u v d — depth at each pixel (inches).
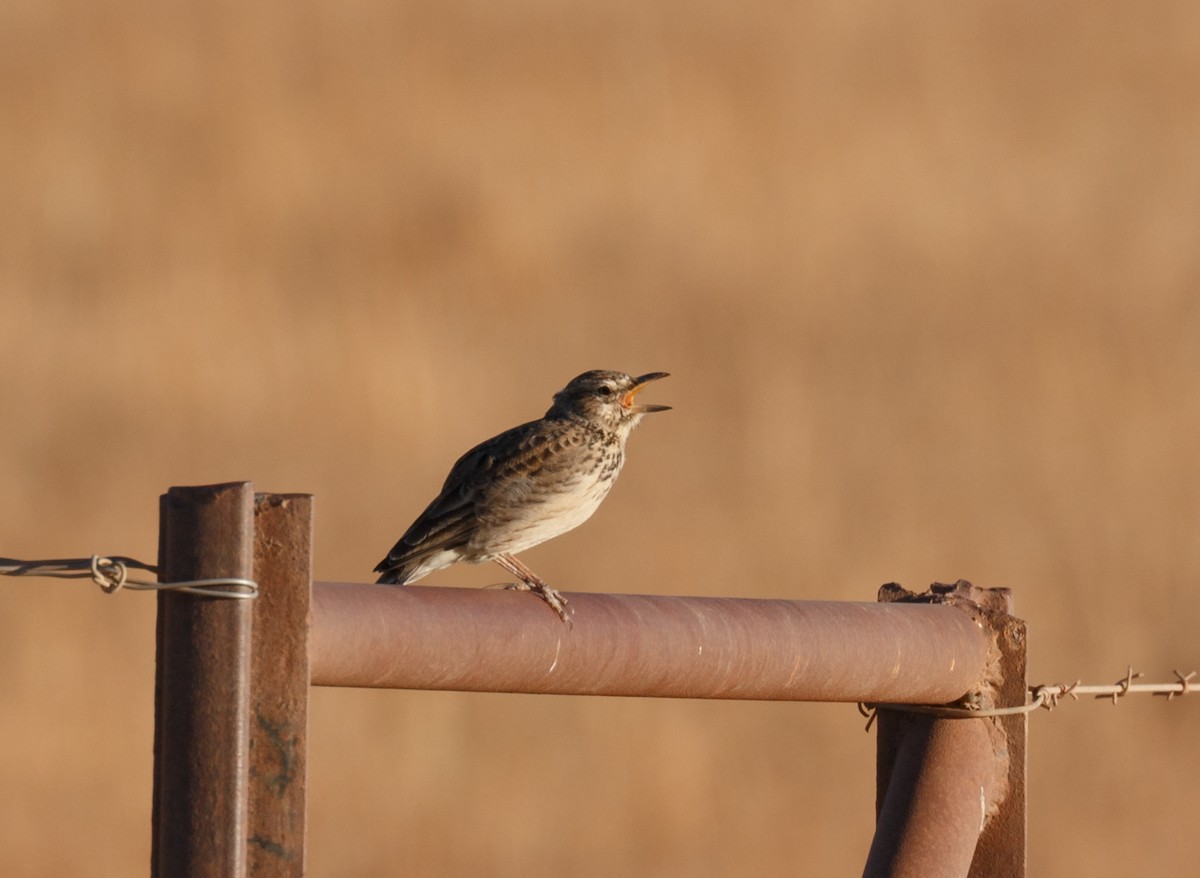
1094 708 621.3
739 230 1200.8
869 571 721.6
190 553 169.0
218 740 168.2
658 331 1035.3
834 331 1023.6
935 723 231.3
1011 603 234.4
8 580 654.5
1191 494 799.7
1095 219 1181.1
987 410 891.4
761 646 210.4
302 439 866.8
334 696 583.5
